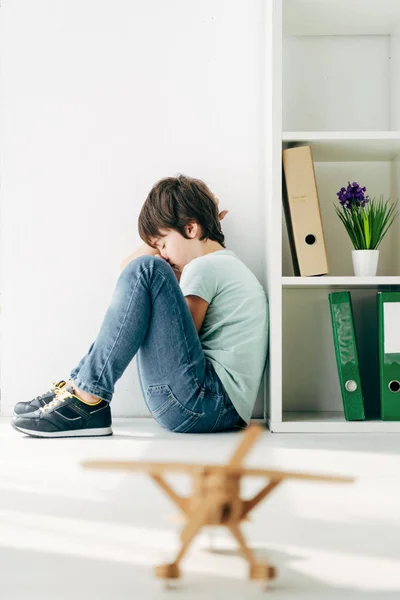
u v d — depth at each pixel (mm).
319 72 2391
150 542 975
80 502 1209
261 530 1041
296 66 2389
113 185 2402
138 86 2396
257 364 2086
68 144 2404
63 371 2398
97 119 2404
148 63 2396
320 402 2375
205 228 2258
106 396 1971
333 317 2105
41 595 778
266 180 2297
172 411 2000
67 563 887
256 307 2109
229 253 2188
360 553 929
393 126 2361
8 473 1465
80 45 2398
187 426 2018
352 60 2391
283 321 2377
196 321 2055
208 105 2395
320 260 2109
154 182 2404
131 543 971
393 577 834
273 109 2090
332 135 2094
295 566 874
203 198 2262
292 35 2383
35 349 2398
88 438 1944
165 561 891
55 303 2398
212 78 2393
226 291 2104
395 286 2307
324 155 2303
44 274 2400
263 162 2383
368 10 2201
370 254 2121
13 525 1066
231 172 2393
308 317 2375
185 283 2072
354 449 1729
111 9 2396
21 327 2398
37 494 1271
